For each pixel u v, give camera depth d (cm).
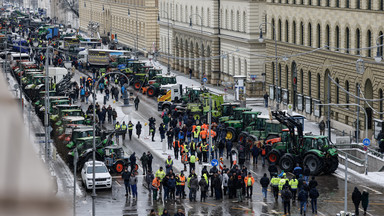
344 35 12312
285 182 7350
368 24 11325
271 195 7950
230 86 18838
